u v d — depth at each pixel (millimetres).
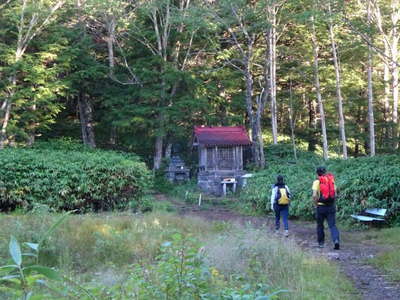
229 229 11586
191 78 30484
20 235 8648
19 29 26781
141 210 18609
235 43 30359
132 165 18391
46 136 34250
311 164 23891
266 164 28812
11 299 3994
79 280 6711
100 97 32938
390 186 14383
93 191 17609
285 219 12664
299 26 28875
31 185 16812
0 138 26203
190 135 34125
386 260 8703
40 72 26656
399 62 30328
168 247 4754
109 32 31281
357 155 36938
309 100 37094
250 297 3691
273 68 29953
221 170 28922
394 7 25922
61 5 28938
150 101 31703
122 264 8117
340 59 31047
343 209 15055
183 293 4031
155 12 31391
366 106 34750
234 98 34344
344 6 21359
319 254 9414
